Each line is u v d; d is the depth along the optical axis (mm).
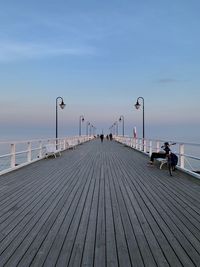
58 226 5711
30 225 5766
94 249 4633
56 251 4551
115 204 7426
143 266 4062
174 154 13469
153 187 9641
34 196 8266
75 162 17000
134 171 13312
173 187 9648
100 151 26328
